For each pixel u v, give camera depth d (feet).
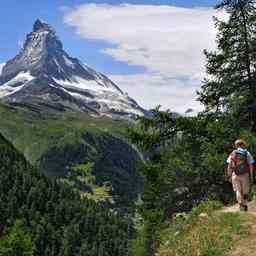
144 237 108.47
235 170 54.13
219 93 93.04
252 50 90.17
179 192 91.71
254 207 56.18
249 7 91.04
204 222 52.95
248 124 90.84
